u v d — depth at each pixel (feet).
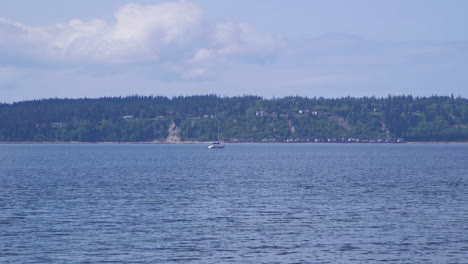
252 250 513.45
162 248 520.83
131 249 516.73
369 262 477.36
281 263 474.49
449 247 522.47
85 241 545.44
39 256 492.95
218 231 592.60
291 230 597.93
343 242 542.57
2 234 574.15
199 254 500.74
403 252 506.48
